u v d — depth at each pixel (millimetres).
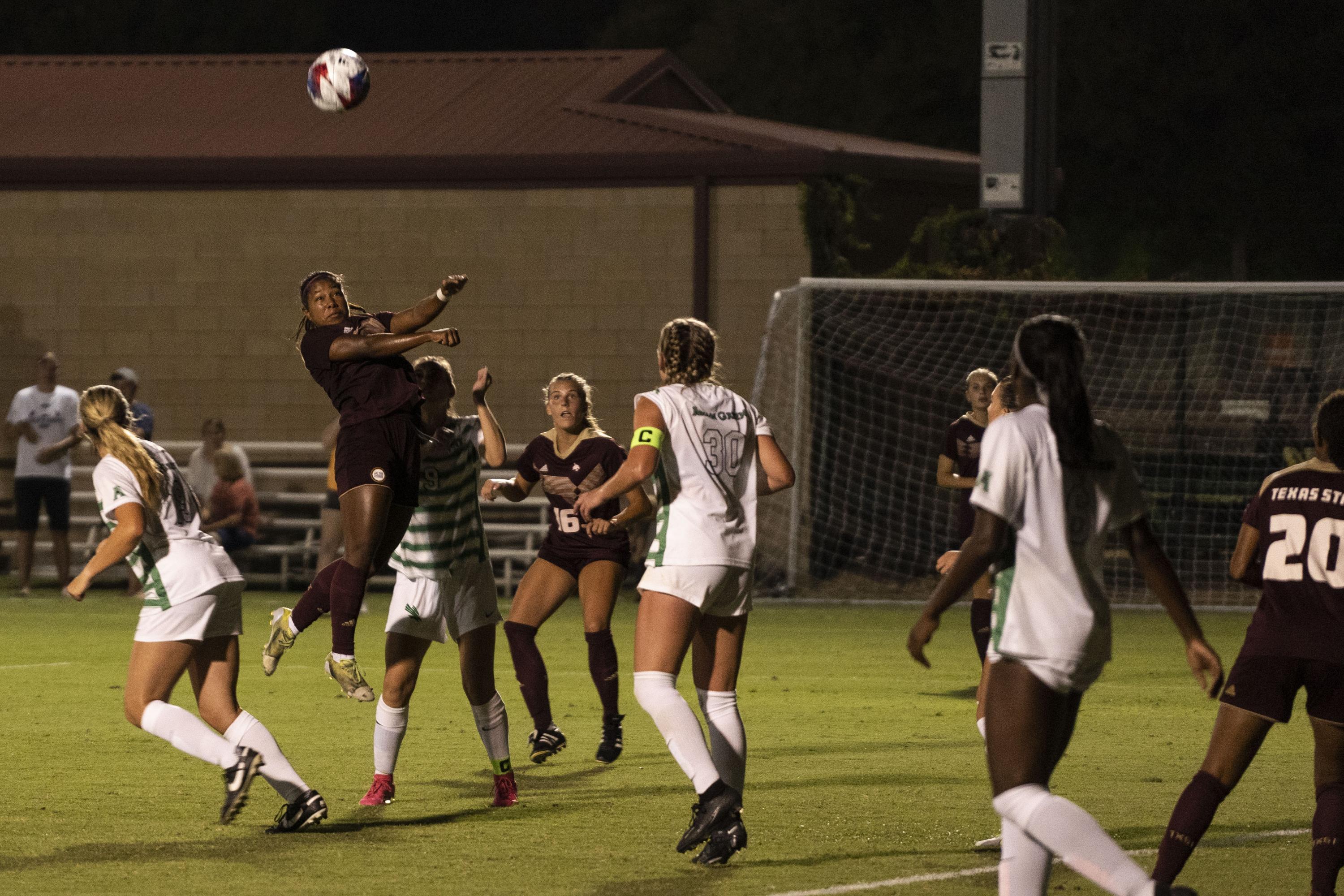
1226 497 64938
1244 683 17734
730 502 20172
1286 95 120688
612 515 27672
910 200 68750
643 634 19828
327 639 48469
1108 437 15562
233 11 124688
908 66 121250
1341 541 17547
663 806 24000
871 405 63812
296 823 21516
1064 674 14922
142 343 65125
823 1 125000
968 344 64562
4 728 31141
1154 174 122500
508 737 24109
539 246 63219
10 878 19203
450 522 23297
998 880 18500
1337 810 17594
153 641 20859
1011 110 63906
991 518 15000
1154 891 14180
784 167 61250
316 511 63656
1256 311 70438
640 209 62562
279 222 64438
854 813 23422
